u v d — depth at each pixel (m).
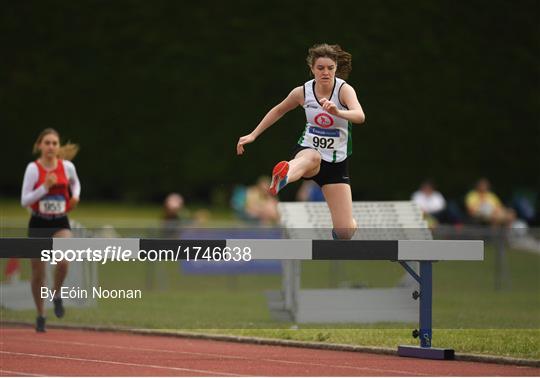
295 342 31.41
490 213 70.00
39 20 83.44
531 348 29.66
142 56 82.56
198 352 29.91
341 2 79.25
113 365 26.84
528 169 82.69
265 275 58.97
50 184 34.38
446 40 80.75
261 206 65.06
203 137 82.19
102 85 83.19
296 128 81.12
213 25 81.31
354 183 81.31
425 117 80.94
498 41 81.56
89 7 82.94
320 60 28.27
